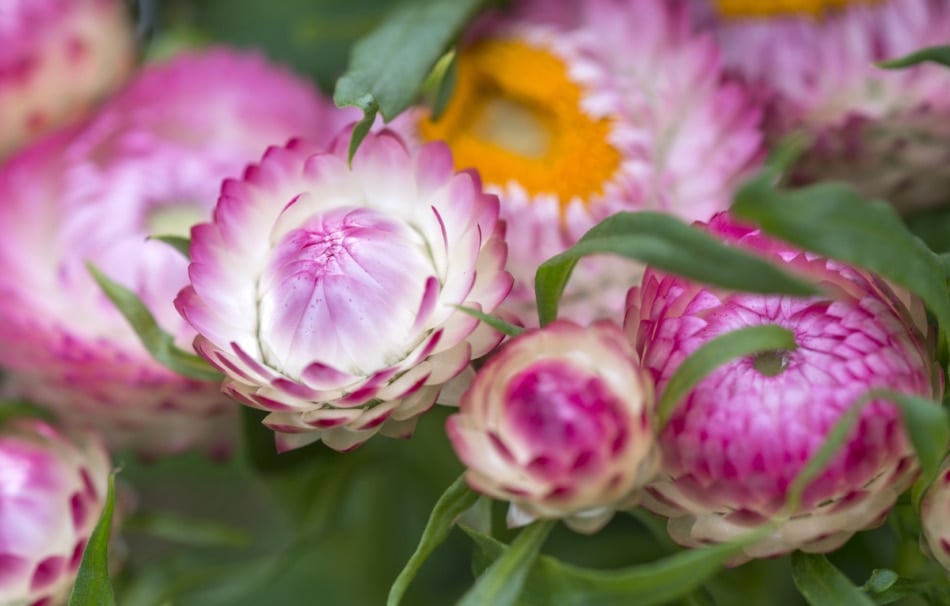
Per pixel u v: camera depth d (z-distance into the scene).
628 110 0.45
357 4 0.51
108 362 0.43
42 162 0.46
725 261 0.35
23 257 0.45
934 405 0.36
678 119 0.44
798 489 0.36
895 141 0.44
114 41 0.47
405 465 0.46
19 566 0.40
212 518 0.50
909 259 0.36
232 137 0.46
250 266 0.39
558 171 0.44
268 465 0.42
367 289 0.38
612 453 0.36
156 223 0.45
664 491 0.38
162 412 0.44
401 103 0.41
